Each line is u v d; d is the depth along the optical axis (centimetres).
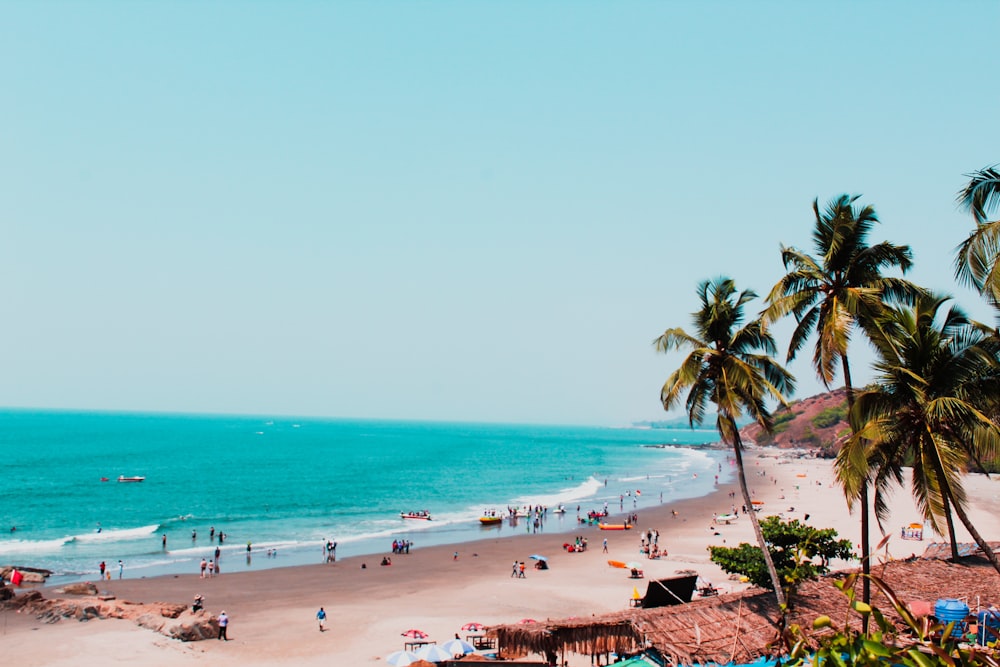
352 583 5562
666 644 2625
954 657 577
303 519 9094
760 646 2645
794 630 661
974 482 12450
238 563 6372
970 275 1902
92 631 4044
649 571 5944
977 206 1933
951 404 1977
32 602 4453
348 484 13175
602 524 8256
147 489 11831
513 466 18675
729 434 2978
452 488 13025
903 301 2597
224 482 13038
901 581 3203
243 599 5031
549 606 4831
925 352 2161
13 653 3656
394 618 4503
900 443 2219
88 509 9694
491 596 5103
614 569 6056
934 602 2991
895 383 2197
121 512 9494
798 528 3616
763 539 2884
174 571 6009
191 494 11350
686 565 6169
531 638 2823
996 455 1956
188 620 4081
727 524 8512
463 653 3344
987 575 3375
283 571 6016
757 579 3562
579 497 11844
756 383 2783
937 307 2286
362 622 4403
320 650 3841
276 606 4834
